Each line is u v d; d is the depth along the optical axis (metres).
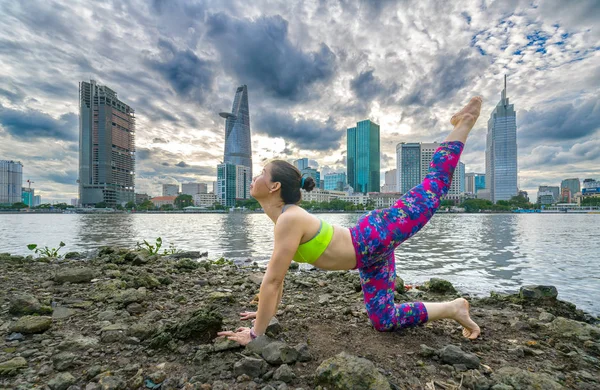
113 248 8.47
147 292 4.43
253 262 10.28
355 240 2.64
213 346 2.56
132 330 2.83
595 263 10.52
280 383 2.09
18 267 6.34
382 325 2.92
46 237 21.14
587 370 2.46
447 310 2.96
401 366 2.38
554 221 55.78
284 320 3.40
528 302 4.66
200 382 2.09
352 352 2.59
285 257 2.54
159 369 2.27
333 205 164.50
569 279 7.92
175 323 2.91
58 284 4.80
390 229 2.68
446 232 26.83
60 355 2.34
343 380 1.96
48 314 3.44
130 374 2.20
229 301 4.14
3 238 20.27
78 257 9.05
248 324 3.24
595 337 3.08
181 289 4.84
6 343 2.67
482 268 9.56
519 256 12.23
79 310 3.59
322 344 2.74
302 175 2.84
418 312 2.91
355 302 4.30
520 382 2.10
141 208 178.88
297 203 2.82
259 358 2.36
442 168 2.95
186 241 18.73
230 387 2.05
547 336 3.19
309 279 6.24
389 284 2.94
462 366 2.39
